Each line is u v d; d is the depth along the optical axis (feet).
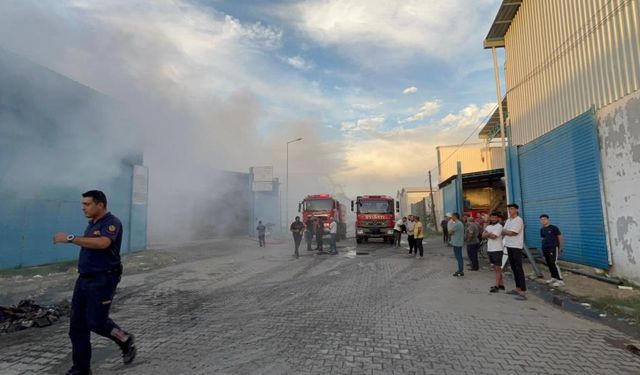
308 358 10.48
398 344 11.68
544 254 21.62
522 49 33.78
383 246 51.96
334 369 9.72
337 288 21.33
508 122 37.78
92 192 9.54
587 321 14.39
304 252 43.78
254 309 16.43
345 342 11.87
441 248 46.98
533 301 17.87
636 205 19.42
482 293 19.75
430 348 11.32
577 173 24.81
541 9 29.66
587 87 23.62
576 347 11.43
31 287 21.88
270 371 9.59
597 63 22.50
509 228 19.56
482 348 11.32
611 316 14.67
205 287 21.83
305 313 15.67
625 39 19.94
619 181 20.68
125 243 38.70
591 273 22.80
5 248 27.43
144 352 11.00
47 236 30.58
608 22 21.34
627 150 19.99
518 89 35.04
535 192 31.63
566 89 26.22
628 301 16.31
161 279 24.68
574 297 17.65
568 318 14.84
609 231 21.65
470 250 27.91
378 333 12.84
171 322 14.33
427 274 26.35
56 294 20.01
